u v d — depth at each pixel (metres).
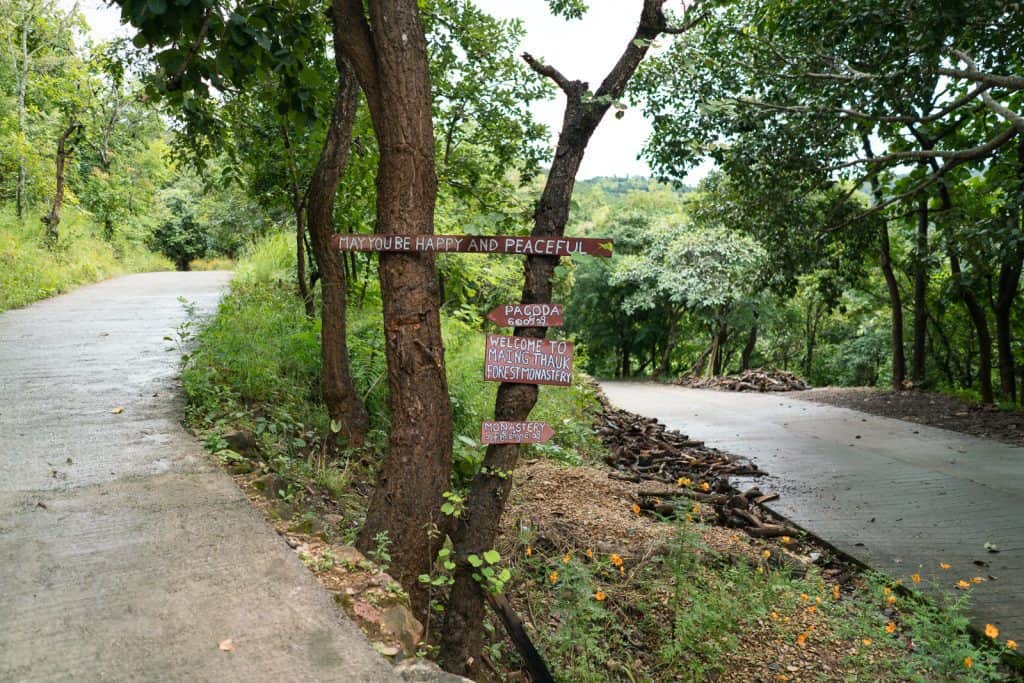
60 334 9.98
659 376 31.56
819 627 5.21
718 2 5.27
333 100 8.42
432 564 4.33
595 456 9.76
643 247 33.12
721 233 27.67
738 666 4.70
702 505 7.82
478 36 9.16
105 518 4.17
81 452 5.26
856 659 4.79
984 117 14.77
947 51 11.56
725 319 28.52
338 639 3.16
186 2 4.36
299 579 3.60
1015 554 6.67
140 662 2.92
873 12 10.91
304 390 7.69
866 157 15.91
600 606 4.93
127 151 28.80
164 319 11.37
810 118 12.96
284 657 3.01
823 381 37.75
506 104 10.14
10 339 9.57
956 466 10.00
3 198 20.00
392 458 4.31
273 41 5.12
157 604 3.33
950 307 20.12
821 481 9.36
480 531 4.37
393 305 4.27
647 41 4.49
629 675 4.42
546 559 5.54
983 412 14.11
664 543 5.84
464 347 11.19
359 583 3.69
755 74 13.35
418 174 4.23
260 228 19.92
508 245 4.29
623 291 32.28
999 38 11.08
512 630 4.10
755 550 6.42
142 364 8.13
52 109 22.95
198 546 3.87
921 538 7.16
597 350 35.81
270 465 5.66
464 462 6.93
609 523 6.51
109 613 3.24
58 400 6.61
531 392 4.43
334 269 6.93
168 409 6.41
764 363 38.78
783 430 13.21
